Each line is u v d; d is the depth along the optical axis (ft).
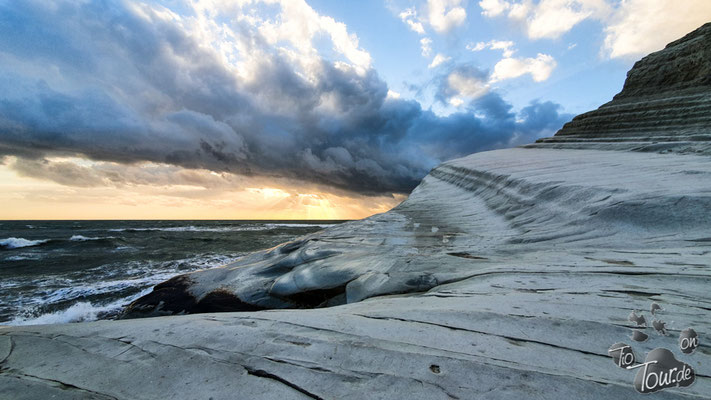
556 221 19.48
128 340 7.21
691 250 12.34
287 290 18.11
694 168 22.16
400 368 5.39
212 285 22.56
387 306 9.46
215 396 4.96
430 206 38.34
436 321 7.43
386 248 20.38
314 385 5.07
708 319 6.94
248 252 64.28
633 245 14.03
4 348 7.21
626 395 4.53
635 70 71.72
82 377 5.82
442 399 4.54
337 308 9.93
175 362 6.10
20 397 5.28
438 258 16.06
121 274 43.19
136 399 5.07
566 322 7.04
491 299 9.03
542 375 5.06
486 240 19.51
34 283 38.47
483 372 5.18
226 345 6.62
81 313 28.25
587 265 11.81
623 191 18.35
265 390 5.02
